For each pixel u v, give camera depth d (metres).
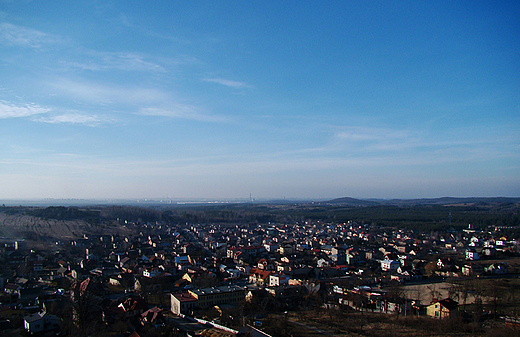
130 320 159.50
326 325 151.12
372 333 139.50
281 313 174.00
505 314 161.00
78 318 152.62
